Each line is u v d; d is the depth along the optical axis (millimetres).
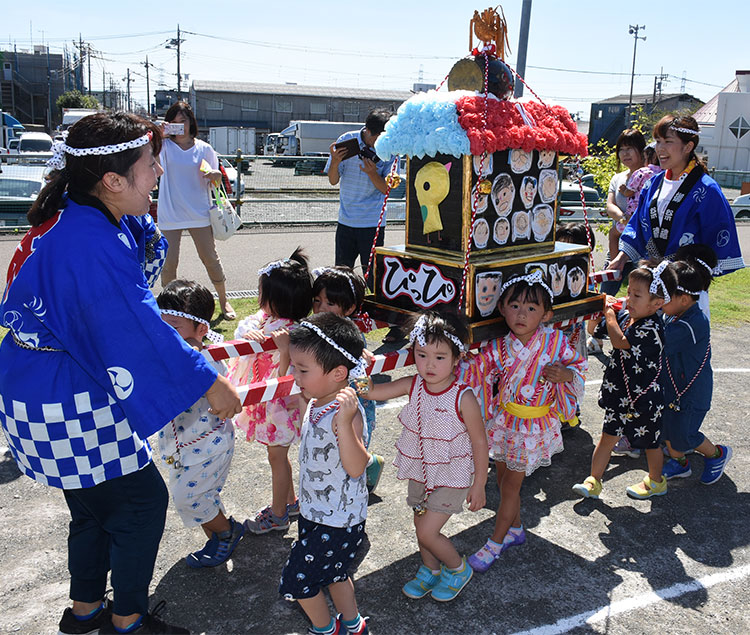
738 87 35625
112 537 2482
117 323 2154
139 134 2258
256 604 2936
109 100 70625
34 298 2188
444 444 2893
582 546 3406
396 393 3021
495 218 3096
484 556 3197
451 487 2891
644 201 4359
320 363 2543
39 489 3795
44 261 2178
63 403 2230
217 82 66125
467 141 2857
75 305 2160
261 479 4004
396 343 6238
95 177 2229
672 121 4047
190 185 6277
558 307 3268
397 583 3104
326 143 41656
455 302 3020
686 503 3854
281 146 47812
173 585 3047
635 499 3879
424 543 2920
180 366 2223
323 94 67000
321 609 2650
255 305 7297
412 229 3299
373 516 3650
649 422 3717
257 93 65000
